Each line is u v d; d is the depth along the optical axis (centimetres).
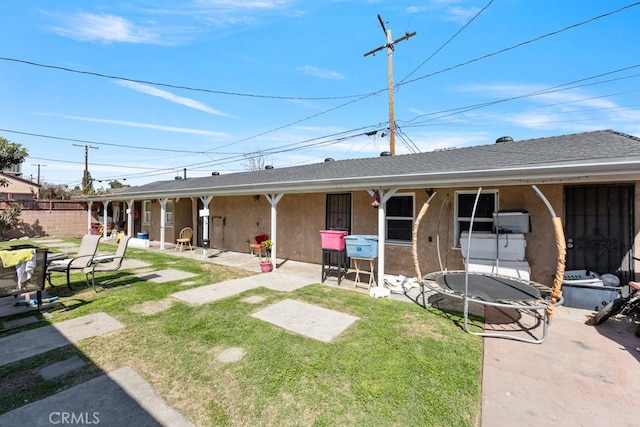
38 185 3005
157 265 844
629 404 249
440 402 249
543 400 254
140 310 463
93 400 246
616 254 518
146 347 339
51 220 1698
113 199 1448
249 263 886
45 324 405
